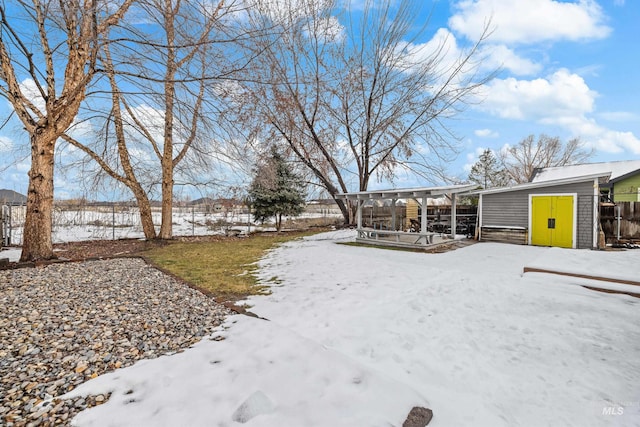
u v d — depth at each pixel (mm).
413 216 16516
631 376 2568
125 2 5492
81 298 4246
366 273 6156
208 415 1896
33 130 6746
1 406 1982
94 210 13055
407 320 3682
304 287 5117
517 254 8523
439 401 2199
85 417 1880
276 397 2080
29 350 2760
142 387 2207
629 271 6055
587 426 2008
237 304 4203
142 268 6461
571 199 10117
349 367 2492
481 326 3553
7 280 5102
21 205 11867
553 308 4098
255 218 16391
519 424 2018
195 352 2762
